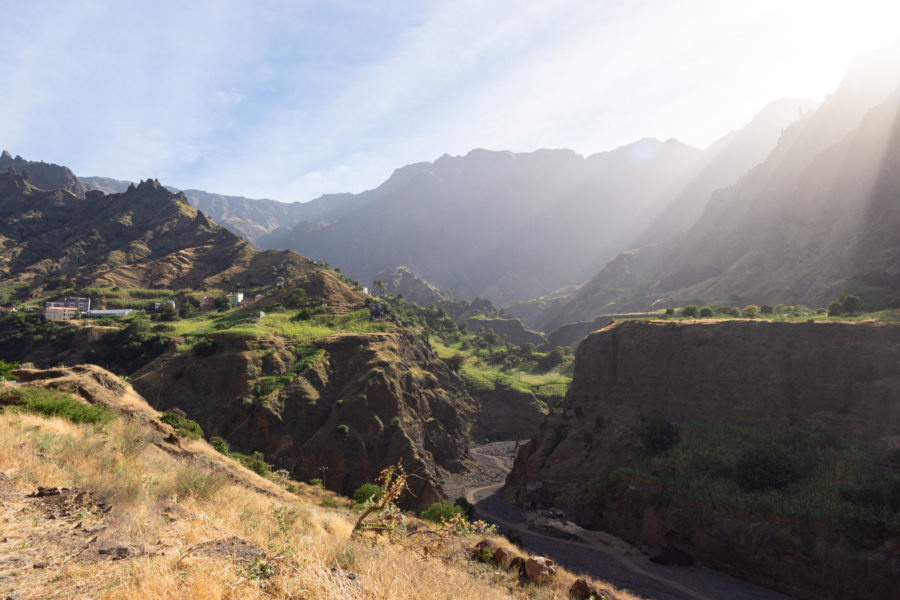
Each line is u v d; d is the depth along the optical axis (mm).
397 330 133750
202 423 88500
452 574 8180
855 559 46625
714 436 72000
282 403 90312
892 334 64125
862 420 61875
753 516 55500
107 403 22547
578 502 76250
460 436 119625
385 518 9344
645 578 53094
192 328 134125
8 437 9094
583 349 105750
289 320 131250
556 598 10836
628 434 82562
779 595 49719
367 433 90938
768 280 194125
